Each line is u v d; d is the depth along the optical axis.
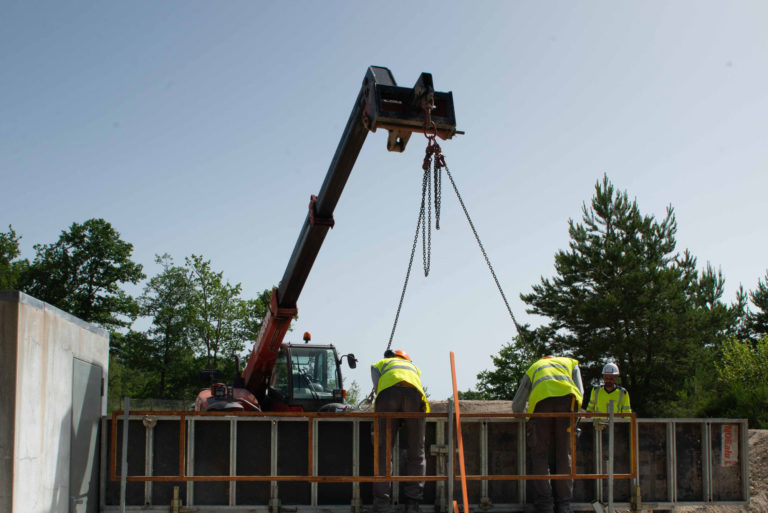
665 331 29.67
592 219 32.31
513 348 42.28
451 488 6.96
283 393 12.06
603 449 7.96
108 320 50.16
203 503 7.41
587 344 30.45
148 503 7.35
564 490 7.30
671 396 29.27
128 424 6.89
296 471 7.58
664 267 31.06
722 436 8.21
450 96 6.95
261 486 7.52
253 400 11.57
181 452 7.00
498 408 19.97
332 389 12.11
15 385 5.46
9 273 49.28
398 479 6.94
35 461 5.83
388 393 7.18
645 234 31.72
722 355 29.47
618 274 30.75
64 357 6.57
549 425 7.31
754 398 20.83
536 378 7.46
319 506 7.55
